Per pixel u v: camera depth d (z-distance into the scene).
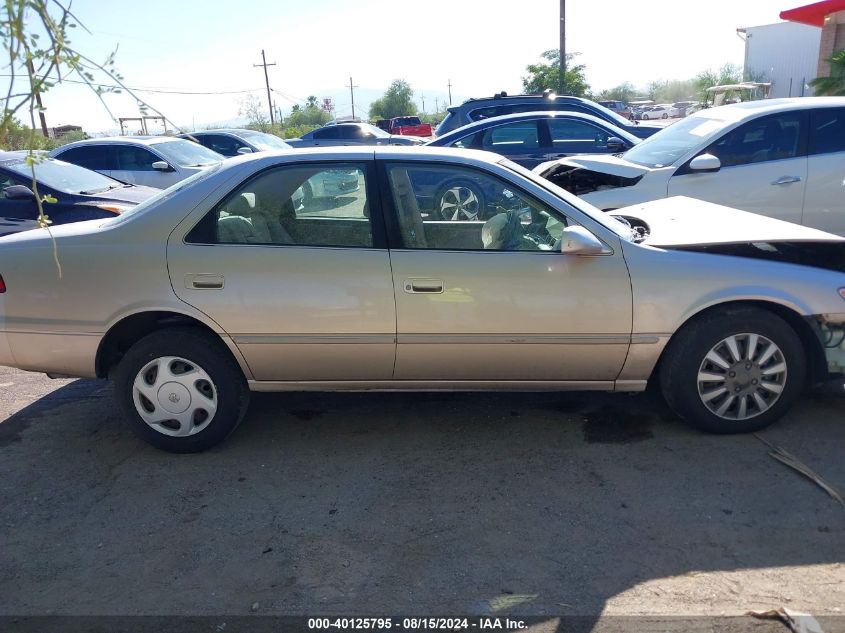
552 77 31.38
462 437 4.08
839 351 3.88
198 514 3.37
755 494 3.38
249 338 3.76
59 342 3.85
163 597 2.79
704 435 3.98
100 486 3.65
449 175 3.87
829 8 18.62
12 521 3.34
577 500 3.38
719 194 6.86
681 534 3.09
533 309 3.74
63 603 2.77
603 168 7.02
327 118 65.12
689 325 3.84
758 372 3.86
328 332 3.76
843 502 3.28
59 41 1.62
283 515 3.34
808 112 6.94
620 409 4.36
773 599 2.67
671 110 40.56
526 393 4.66
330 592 2.80
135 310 3.75
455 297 3.72
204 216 3.76
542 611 2.65
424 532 3.17
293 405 4.58
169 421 3.92
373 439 4.09
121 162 11.34
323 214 3.82
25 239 3.91
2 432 4.29
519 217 3.88
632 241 3.85
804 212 6.97
